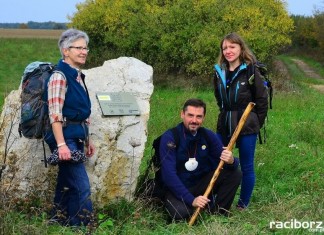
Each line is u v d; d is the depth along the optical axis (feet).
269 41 68.64
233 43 20.43
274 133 36.24
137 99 20.80
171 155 19.39
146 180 20.42
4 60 102.53
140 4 72.43
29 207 18.38
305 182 23.68
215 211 19.86
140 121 20.42
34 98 17.38
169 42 66.39
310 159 29.22
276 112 47.88
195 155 19.70
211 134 19.80
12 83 70.38
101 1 74.59
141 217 18.89
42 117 17.35
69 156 17.06
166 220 19.53
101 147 19.70
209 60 65.87
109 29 71.61
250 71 20.44
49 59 108.27
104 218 18.62
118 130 19.97
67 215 18.26
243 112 20.59
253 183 21.12
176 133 19.53
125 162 19.95
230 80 20.77
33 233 16.38
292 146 31.94
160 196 20.17
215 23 67.87
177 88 65.16
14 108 20.01
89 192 17.95
